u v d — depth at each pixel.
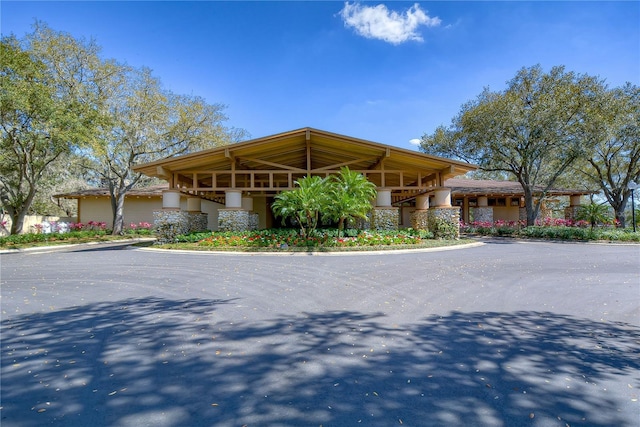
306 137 14.36
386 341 3.60
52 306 5.02
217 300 5.32
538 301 5.19
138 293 5.82
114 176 22.33
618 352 3.33
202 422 2.19
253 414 2.28
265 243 12.34
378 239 12.82
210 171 15.30
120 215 20.73
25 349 3.42
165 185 26.92
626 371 2.93
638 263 8.90
